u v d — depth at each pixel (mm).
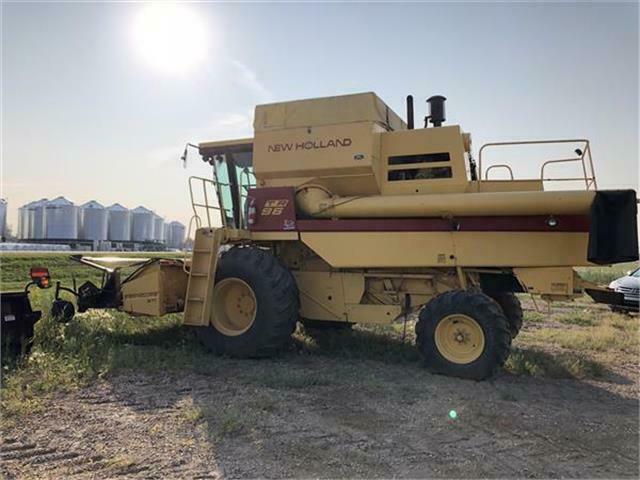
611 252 5445
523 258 6020
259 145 7199
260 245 7664
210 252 6855
